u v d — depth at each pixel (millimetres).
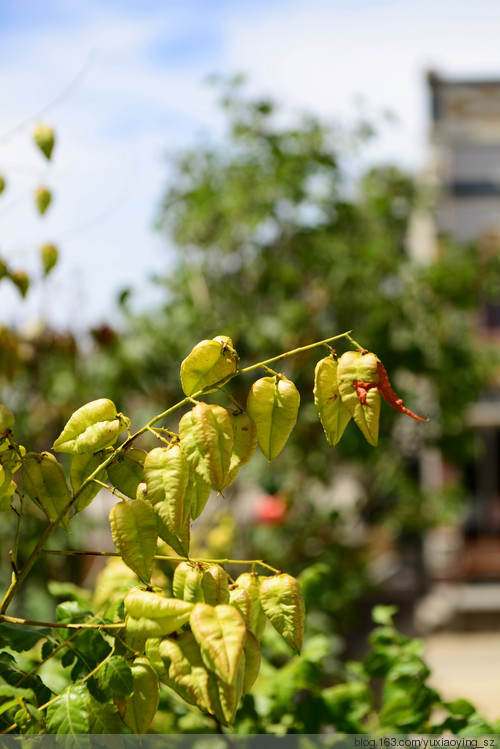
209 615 1170
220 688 1140
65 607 1699
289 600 1314
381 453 6625
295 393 1320
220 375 1326
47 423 4801
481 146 12391
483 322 11016
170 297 6180
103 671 1312
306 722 1987
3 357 3818
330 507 6406
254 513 6602
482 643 10242
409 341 6898
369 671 2047
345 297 6648
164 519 1229
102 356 5375
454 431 7246
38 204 2779
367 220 7379
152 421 1334
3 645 1469
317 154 6227
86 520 4457
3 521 4012
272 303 6512
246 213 6363
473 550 12125
